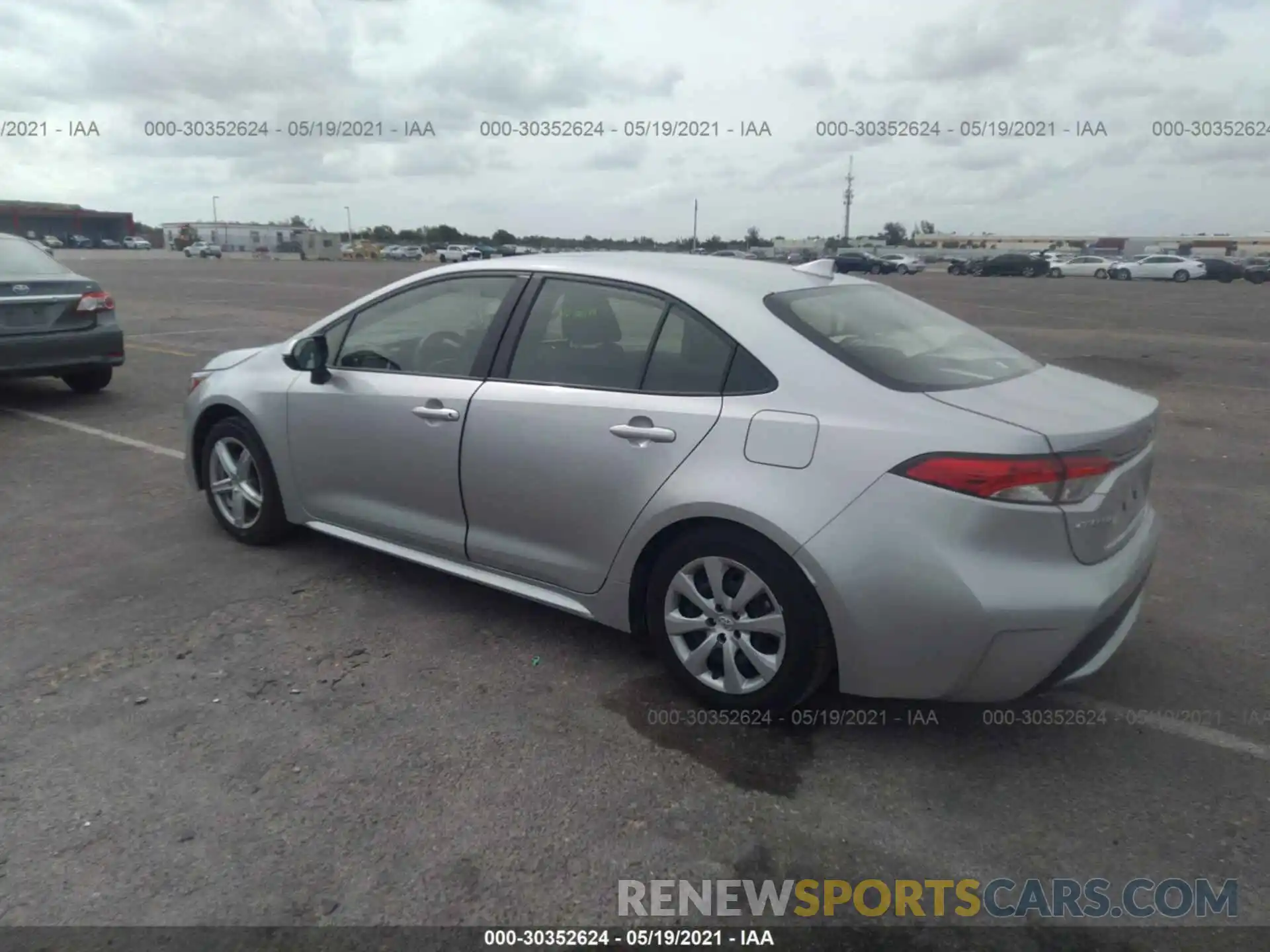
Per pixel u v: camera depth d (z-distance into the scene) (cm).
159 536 516
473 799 296
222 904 252
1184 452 760
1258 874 271
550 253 427
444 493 404
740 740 331
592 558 365
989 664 296
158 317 1761
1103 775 315
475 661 385
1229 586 475
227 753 318
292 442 460
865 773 315
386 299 439
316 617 421
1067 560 296
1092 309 2447
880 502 298
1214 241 11012
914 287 3697
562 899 257
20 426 771
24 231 9312
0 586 447
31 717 336
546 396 370
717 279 366
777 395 323
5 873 260
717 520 328
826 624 314
